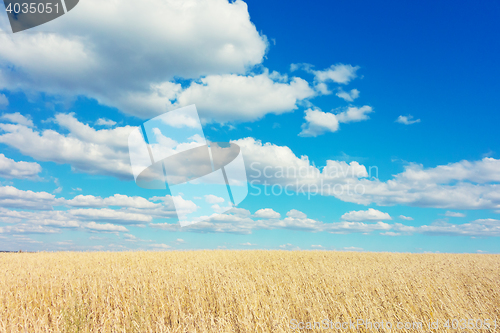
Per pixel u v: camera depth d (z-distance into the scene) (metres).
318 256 17.95
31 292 8.48
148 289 8.59
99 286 9.15
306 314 6.74
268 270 11.59
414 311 6.96
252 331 5.73
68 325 6.21
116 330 5.99
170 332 5.66
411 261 16.91
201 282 9.23
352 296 7.64
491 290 8.98
